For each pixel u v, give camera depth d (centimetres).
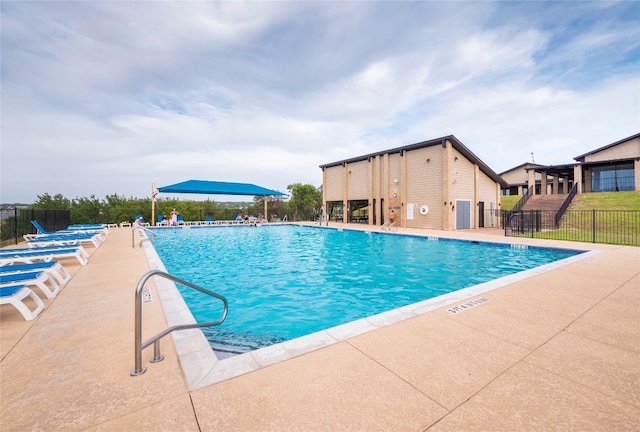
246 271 801
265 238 1602
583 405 189
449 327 319
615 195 1956
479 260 921
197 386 212
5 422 178
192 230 2114
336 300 555
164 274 250
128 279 570
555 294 442
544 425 171
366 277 727
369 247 1221
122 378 226
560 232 1485
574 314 359
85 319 361
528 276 554
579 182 2166
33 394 208
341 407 187
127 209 2455
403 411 183
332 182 2641
